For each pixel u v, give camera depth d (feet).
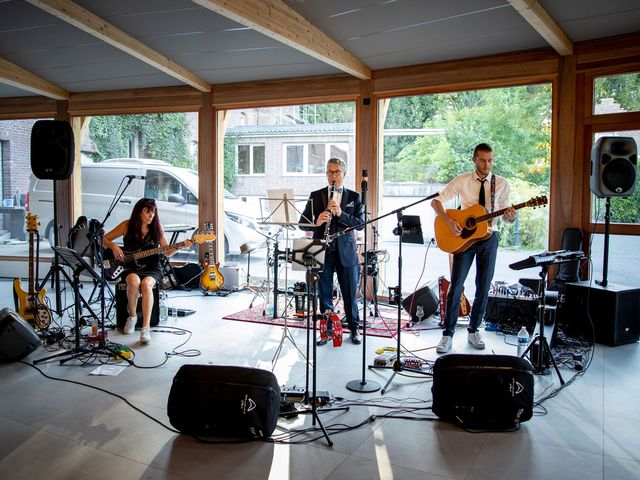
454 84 18.34
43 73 22.03
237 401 8.54
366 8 15.07
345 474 7.70
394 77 19.27
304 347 14.14
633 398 10.61
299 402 10.11
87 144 25.05
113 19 16.53
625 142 14.52
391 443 8.66
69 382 11.46
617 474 7.70
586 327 14.75
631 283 16.43
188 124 23.45
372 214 19.84
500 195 13.70
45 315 15.60
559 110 16.79
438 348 13.69
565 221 16.81
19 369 12.27
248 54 18.98
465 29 15.97
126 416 9.73
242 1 13.74
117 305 15.74
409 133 19.77
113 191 24.68
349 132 20.93
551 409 10.05
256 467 7.90
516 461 8.07
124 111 23.63
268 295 18.51
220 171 22.65
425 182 19.75
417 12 15.11
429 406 10.16
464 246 13.60
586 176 16.56
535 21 13.88
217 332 15.70
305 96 20.70
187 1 15.31
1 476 7.63
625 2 13.66
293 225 13.55
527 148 17.95
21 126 25.72
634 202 16.16
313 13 15.49
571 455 8.27
